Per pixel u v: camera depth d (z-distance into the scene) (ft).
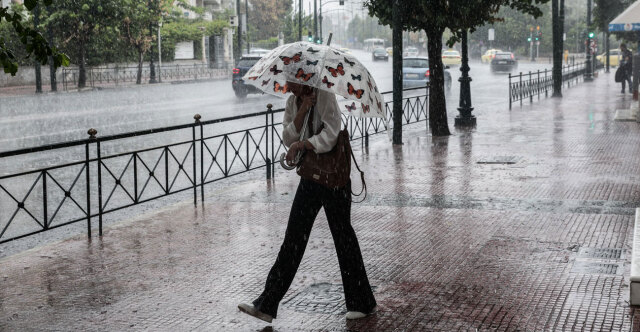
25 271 22.17
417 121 64.59
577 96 98.02
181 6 195.11
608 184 34.88
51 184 37.76
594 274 20.95
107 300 19.36
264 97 103.24
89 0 120.98
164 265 22.67
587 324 17.07
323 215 29.17
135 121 68.90
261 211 30.50
